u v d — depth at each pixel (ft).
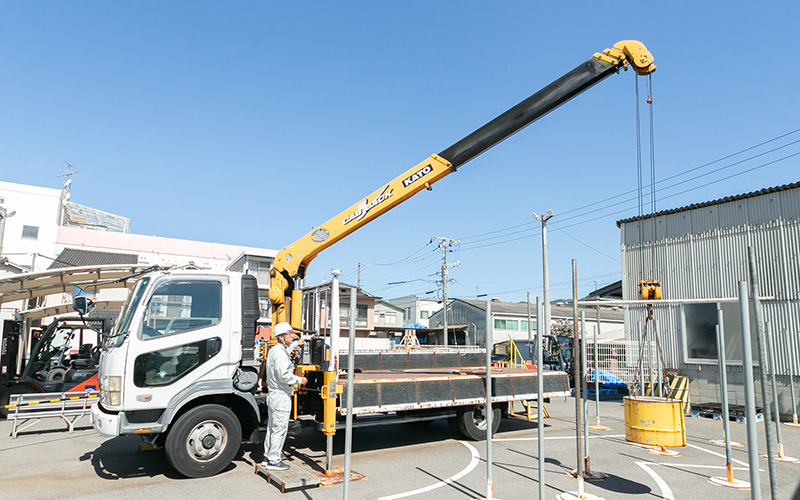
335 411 24.95
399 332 152.05
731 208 49.67
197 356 24.11
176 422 23.21
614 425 39.50
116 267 39.24
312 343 28.91
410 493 21.40
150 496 20.86
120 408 22.35
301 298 30.78
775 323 45.37
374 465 26.23
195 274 24.98
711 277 50.60
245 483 22.61
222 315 24.99
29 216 121.29
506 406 41.70
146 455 27.89
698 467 26.58
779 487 23.30
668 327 53.78
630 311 57.93
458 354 42.50
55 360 58.49
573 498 20.71
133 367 22.71
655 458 28.50
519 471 25.21
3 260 61.62
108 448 29.94
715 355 49.57
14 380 43.27
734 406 46.32
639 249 57.82
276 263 31.09
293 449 29.73
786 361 44.27
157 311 23.81
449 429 37.52
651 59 28.58
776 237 46.11
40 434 35.04
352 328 17.03
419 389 29.71
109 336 25.31
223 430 23.95
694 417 45.73
